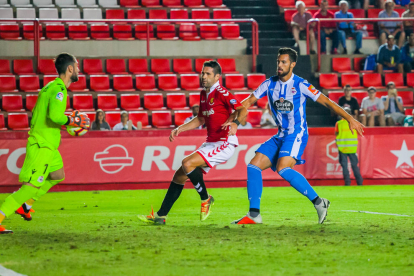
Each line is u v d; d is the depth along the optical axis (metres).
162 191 31.72
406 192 30.03
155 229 16.20
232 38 50.97
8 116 40.88
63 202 25.81
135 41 49.41
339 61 48.84
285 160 17.20
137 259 11.62
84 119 16.09
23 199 15.62
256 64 48.69
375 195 28.28
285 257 11.79
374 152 35.41
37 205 24.48
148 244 13.42
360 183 34.72
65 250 12.70
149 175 33.28
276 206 23.14
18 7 51.84
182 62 48.28
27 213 17.30
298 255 11.99
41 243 13.71
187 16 53.09
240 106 16.83
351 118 16.88
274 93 17.44
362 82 48.09
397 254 12.09
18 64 45.31
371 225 16.78
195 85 46.62
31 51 47.66
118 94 44.28
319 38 47.72
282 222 17.72
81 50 48.38
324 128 35.09
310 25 49.59
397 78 48.09
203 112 17.75
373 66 48.78
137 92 44.50
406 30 51.16
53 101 15.30
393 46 48.41
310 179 34.97
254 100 17.83
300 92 17.16
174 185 17.45
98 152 32.72
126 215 20.52
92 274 10.25
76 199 27.31
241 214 20.55
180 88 46.81
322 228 16.14
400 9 56.91
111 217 19.81
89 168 32.56
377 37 52.16
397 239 14.05
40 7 52.44
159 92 44.97
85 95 43.50
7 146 31.62
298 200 25.84
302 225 16.89
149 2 54.78
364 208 22.30
